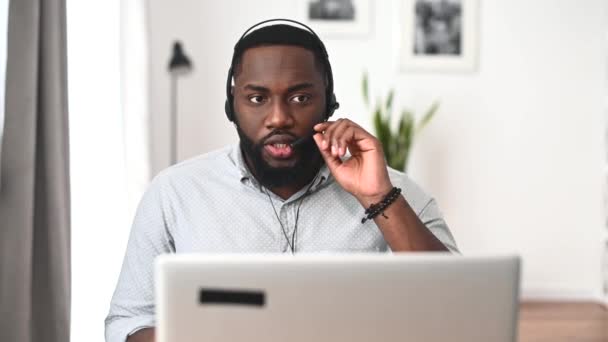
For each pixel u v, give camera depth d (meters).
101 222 2.53
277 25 1.17
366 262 0.70
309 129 1.16
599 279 3.87
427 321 0.71
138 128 2.84
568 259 3.87
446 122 3.74
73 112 2.40
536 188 3.81
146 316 1.19
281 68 1.13
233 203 1.27
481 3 3.73
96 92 2.52
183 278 0.68
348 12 3.66
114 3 2.61
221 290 0.69
